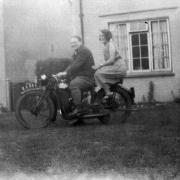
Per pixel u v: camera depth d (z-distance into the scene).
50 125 6.91
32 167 4.20
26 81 12.51
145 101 11.67
